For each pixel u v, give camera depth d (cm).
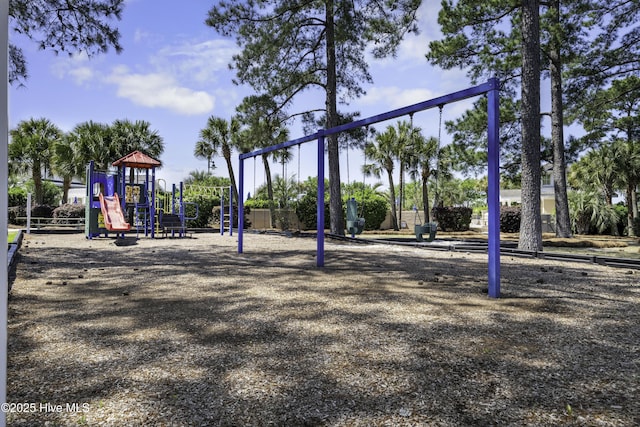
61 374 230
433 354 264
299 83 1555
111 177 1376
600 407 193
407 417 182
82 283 527
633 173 1955
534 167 961
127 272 621
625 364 249
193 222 1984
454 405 194
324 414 185
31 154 2511
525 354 265
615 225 1923
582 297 445
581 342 290
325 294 456
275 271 636
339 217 1442
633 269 664
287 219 2111
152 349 273
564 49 1409
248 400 199
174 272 623
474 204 4794
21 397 201
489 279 446
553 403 197
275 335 305
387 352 268
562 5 1516
